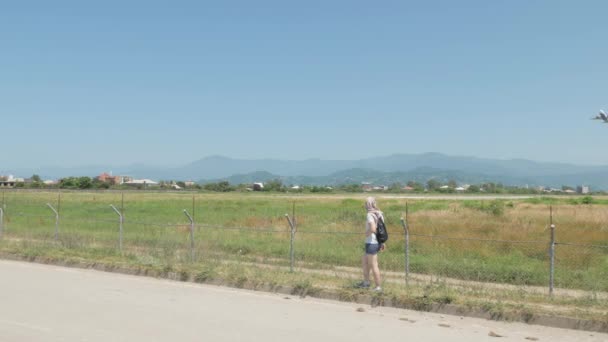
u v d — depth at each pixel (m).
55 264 15.84
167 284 12.78
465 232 21.14
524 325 9.35
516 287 12.26
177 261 14.95
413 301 10.50
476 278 13.62
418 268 14.64
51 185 108.31
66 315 9.23
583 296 10.92
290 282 12.13
